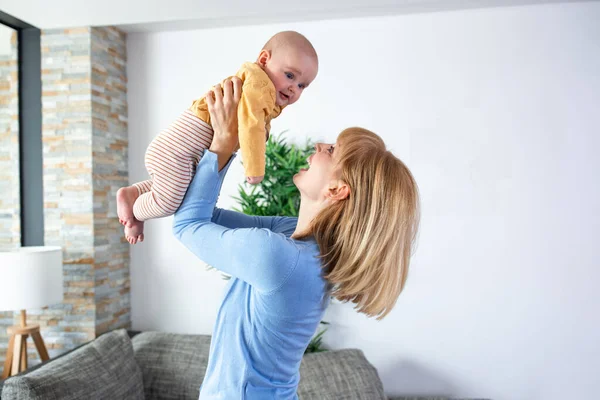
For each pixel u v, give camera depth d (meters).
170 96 3.57
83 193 3.18
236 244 1.07
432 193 3.28
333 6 2.97
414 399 3.22
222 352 1.18
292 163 3.03
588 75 3.13
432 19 3.26
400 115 3.31
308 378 2.82
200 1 2.82
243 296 1.18
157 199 1.15
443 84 3.26
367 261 1.11
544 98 3.17
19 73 3.26
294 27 3.41
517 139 3.20
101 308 3.27
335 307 3.40
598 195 3.14
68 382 2.23
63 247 3.21
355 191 1.14
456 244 3.27
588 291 3.17
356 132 1.26
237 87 1.17
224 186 3.48
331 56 3.38
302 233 1.22
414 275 3.32
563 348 3.20
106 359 2.56
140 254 3.63
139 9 2.90
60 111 3.21
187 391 2.89
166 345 3.08
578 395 3.19
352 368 2.90
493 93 3.22
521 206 3.21
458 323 3.29
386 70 3.31
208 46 3.51
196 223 1.13
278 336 1.14
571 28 3.14
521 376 3.23
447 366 3.30
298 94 1.34
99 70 3.26
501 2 3.11
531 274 3.21
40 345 2.98
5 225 3.14
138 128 3.62
